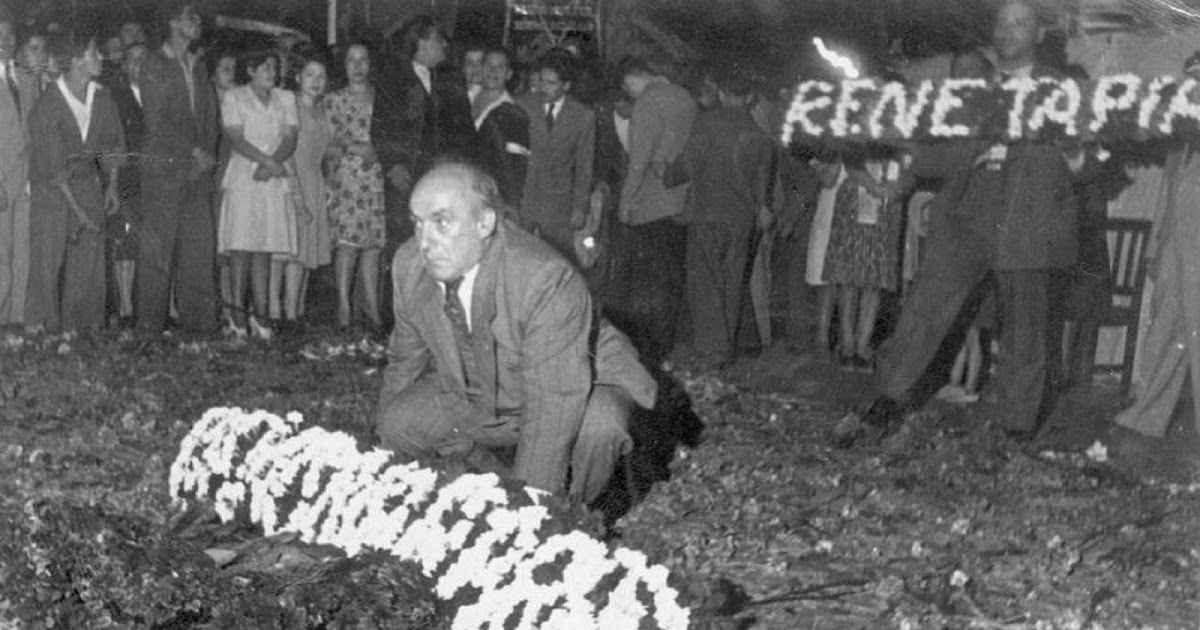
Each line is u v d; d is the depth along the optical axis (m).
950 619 5.25
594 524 4.64
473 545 4.57
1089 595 5.64
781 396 9.31
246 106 10.79
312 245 11.20
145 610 4.32
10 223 10.30
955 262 8.30
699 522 6.25
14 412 7.69
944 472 7.43
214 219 10.88
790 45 10.07
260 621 4.39
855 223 10.37
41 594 4.23
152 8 10.54
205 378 8.90
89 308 10.53
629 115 10.64
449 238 5.17
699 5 10.37
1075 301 9.29
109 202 10.59
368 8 12.59
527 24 12.27
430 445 5.56
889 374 8.45
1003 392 8.45
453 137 10.83
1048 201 8.18
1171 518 6.81
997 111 8.30
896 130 9.07
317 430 5.23
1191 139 8.38
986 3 9.44
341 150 11.08
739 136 10.07
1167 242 8.56
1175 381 8.61
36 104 10.32
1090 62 8.99
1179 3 8.81
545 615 4.18
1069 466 7.78
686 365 9.96
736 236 10.23
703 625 4.31
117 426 7.46
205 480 5.39
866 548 6.03
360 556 4.78
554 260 5.27
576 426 5.32
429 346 5.53
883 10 9.92
